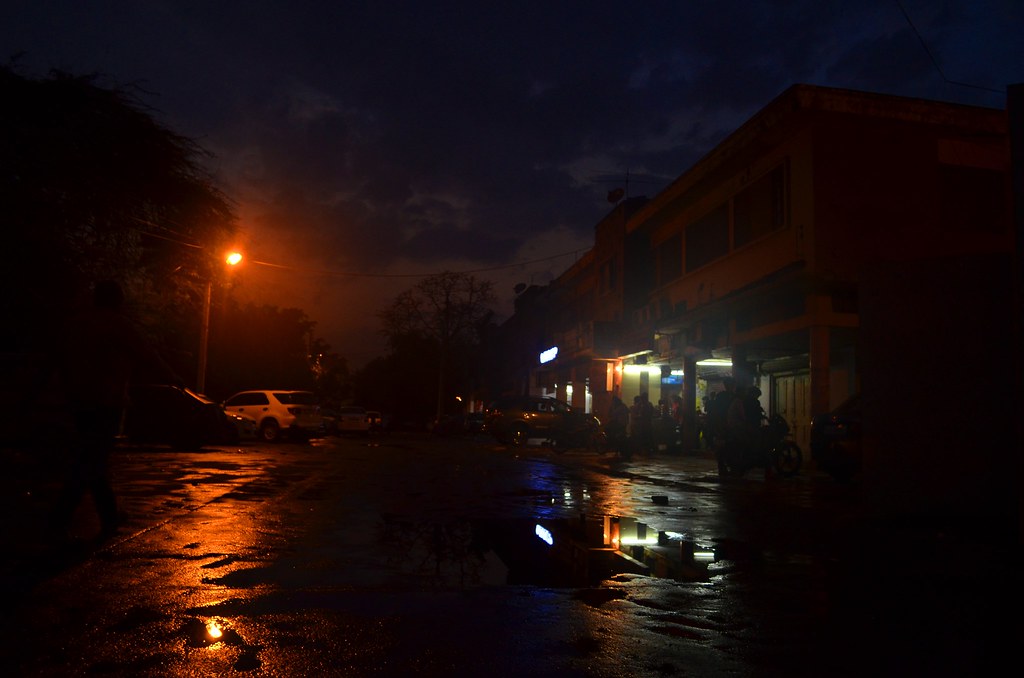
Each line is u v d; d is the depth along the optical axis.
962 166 18.44
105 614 4.44
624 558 6.78
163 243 21.38
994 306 9.67
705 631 4.49
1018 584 5.97
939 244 18.08
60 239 17.56
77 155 17.34
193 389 39.69
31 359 16.67
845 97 17.62
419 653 3.92
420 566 6.15
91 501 8.81
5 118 16.64
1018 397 7.99
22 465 13.41
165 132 19.08
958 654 4.19
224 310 43.47
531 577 5.85
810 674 3.82
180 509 8.81
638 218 29.36
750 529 8.75
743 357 22.09
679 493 12.94
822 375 17.86
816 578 6.06
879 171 18.06
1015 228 8.12
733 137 20.42
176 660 3.72
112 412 6.47
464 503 10.67
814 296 18.02
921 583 5.95
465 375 73.38
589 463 20.92
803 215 18.23
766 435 15.93
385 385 81.38
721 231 23.19
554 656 3.94
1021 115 8.20
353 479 13.82
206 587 5.14
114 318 6.52
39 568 5.49
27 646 3.87
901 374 10.08
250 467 15.76
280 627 4.29
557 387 47.22
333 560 6.24
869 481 10.16
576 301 43.72
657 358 29.19
